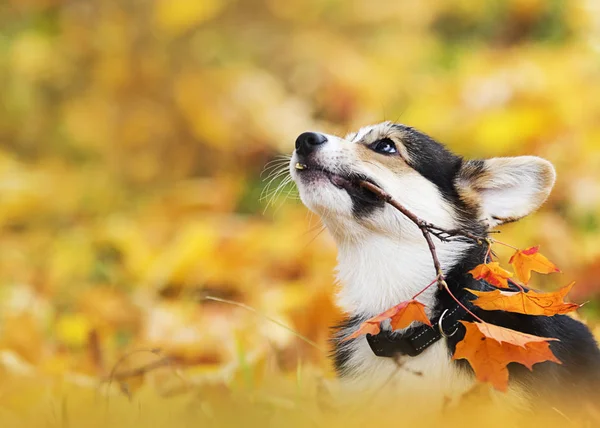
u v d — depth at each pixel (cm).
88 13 1705
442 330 626
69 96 1652
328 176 671
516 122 1333
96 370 813
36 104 1644
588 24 1639
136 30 1655
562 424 580
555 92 1405
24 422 660
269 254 1135
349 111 1517
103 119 1598
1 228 1366
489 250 666
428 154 702
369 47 1681
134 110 1588
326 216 679
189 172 1499
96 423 631
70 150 1586
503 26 1719
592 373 646
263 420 617
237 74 1534
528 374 600
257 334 870
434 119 1395
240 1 1670
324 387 642
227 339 888
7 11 1766
